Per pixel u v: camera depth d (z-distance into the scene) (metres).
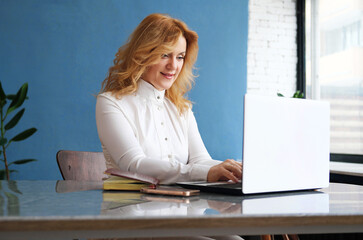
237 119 4.27
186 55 2.05
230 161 1.48
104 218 0.73
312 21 4.48
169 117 1.99
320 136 1.34
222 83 4.25
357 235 2.53
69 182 1.58
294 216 0.82
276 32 4.58
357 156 3.73
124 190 1.28
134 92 1.91
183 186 1.36
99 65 3.96
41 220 0.70
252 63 4.51
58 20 3.89
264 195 1.20
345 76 3.94
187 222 0.76
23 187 1.34
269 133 1.18
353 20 3.84
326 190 1.39
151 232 0.76
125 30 4.02
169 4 4.14
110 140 1.70
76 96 3.91
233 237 1.43
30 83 3.82
